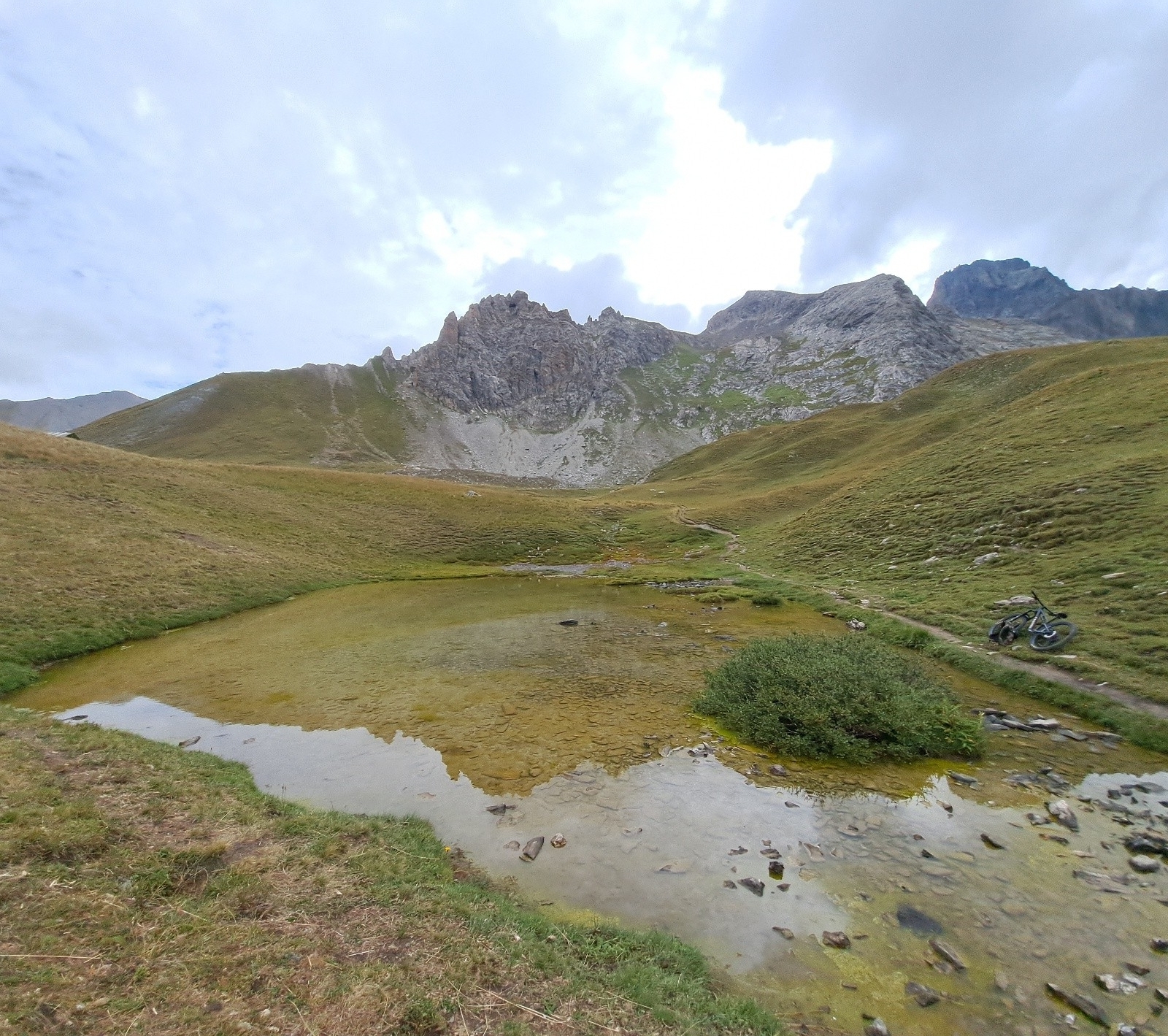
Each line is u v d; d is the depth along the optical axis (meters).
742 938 7.43
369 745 13.91
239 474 68.00
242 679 19.59
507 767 12.52
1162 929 7.38
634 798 11.09
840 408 145.88
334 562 48.50
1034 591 22.67
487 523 68.62
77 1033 4.89
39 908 6.51
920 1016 6.22
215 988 5.65
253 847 8.74
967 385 118.06
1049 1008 6.28
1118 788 11.05
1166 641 16.09
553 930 7.29
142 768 11.44
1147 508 25.70
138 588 30.53
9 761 10.79
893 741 12.94
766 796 11.10
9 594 25.70
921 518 38.47
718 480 107.44
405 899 7.65
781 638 20.03
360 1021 5.38
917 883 8.43
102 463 51.47
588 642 23.88
